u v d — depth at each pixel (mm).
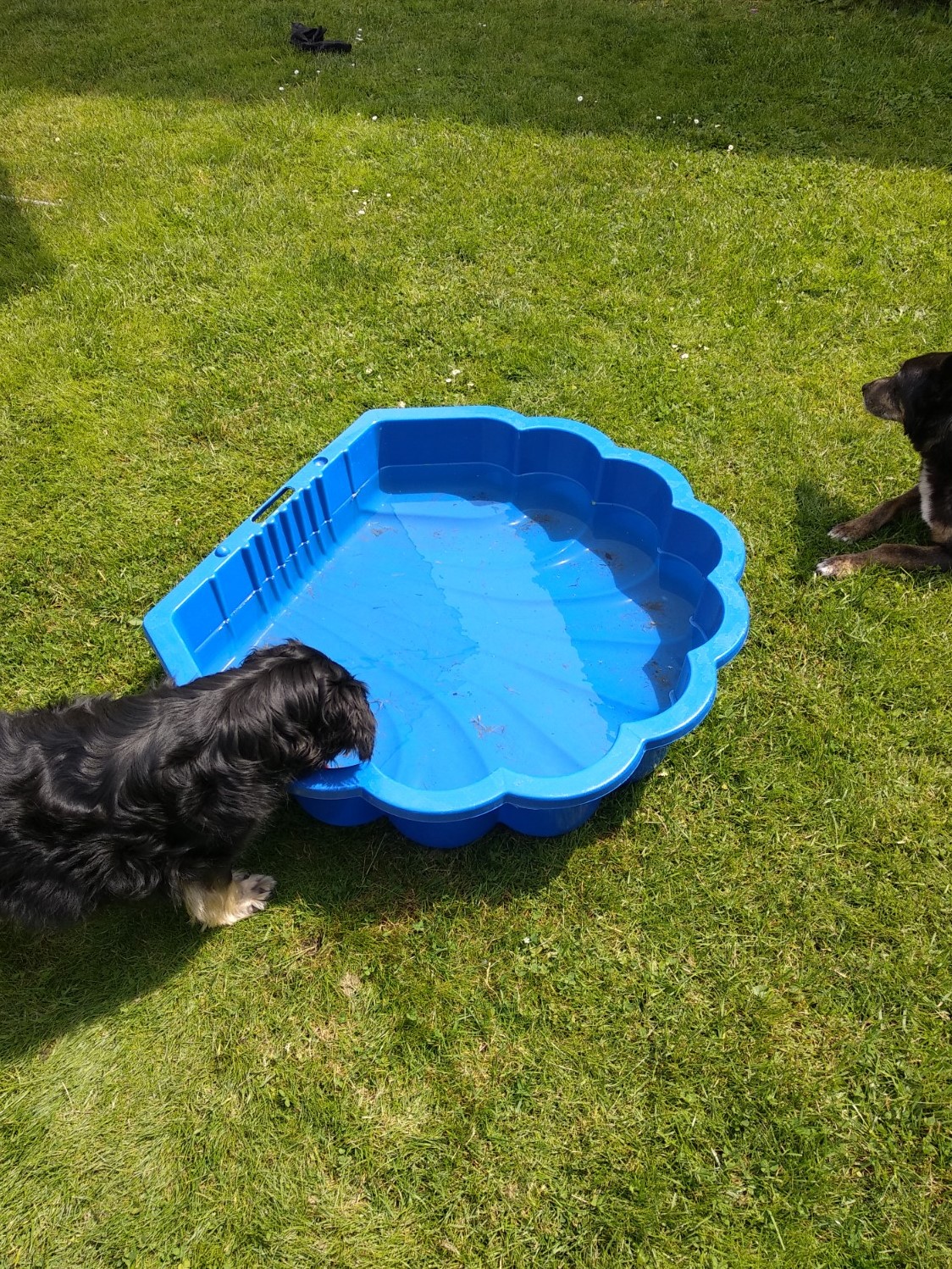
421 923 1468
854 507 2020
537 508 2061
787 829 1553
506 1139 1292
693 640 1810
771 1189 1254
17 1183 1278
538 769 1653
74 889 1260
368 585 1927
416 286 2537
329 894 1500
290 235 2730
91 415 2232
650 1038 1364
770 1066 1336
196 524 2002
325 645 1828
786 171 2936
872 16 3842
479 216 2775
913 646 1761
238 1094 1334
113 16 4289
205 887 1371
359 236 2721
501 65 3586
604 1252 1220
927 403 1791
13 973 1428
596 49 3705
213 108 3369
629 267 2582
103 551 1952
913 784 1598
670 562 1890
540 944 1449
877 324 2404
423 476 2090
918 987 1397
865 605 1818
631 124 3197
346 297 2510
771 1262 1208
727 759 1627
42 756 1268
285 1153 1292
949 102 3236
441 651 1823
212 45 3900
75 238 2750
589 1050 1356
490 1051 1362
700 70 3500
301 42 3789
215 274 2596
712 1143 1288
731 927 1458
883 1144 1279
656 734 1409
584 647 1826
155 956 1442
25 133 3299
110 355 2373
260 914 1483
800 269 2559
